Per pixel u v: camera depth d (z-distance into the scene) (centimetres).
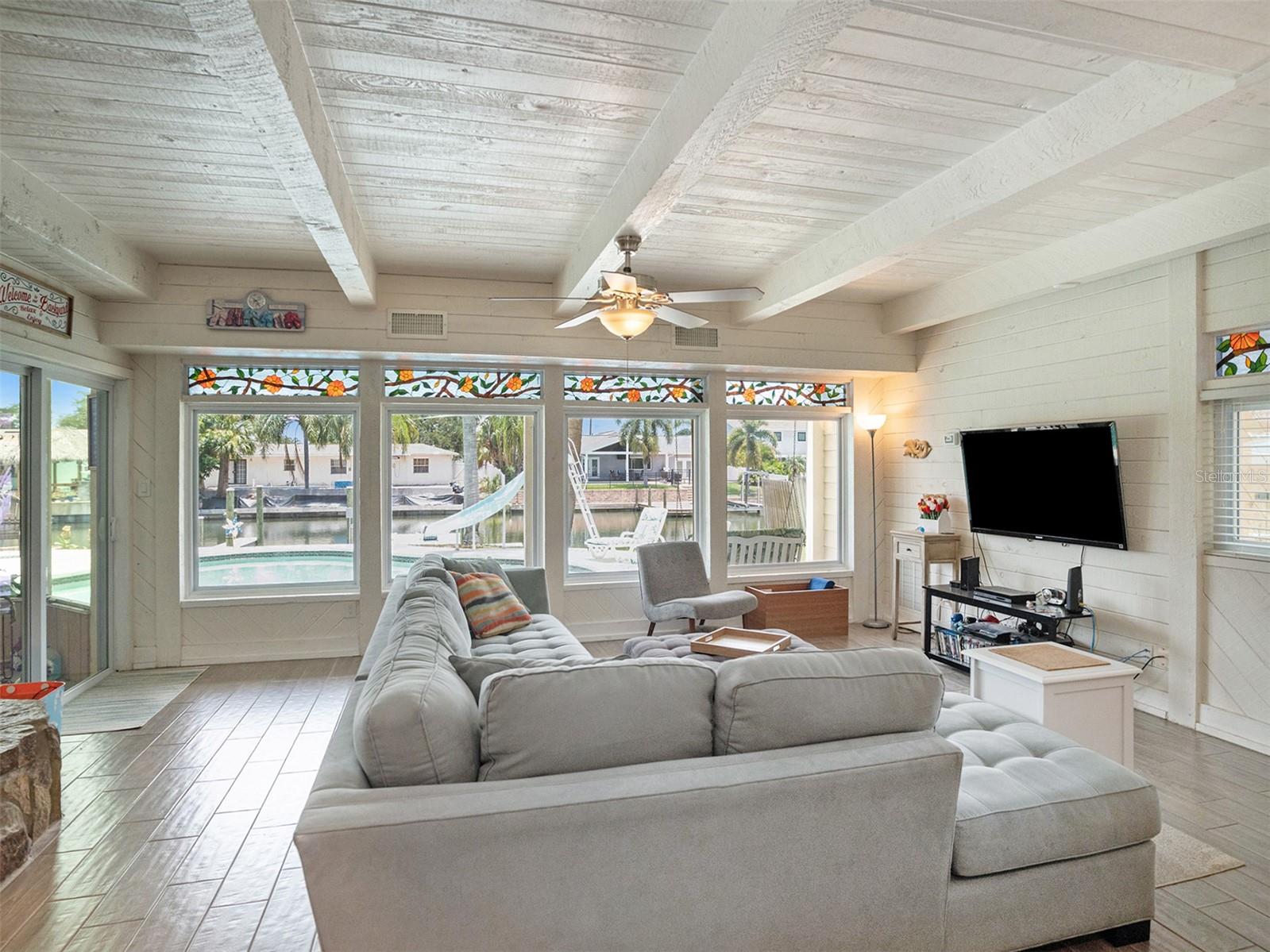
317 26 216
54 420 423
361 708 175
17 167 308
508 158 310
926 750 185
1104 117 254
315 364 528
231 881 244
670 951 165
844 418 655
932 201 339
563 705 174
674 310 379
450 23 215
